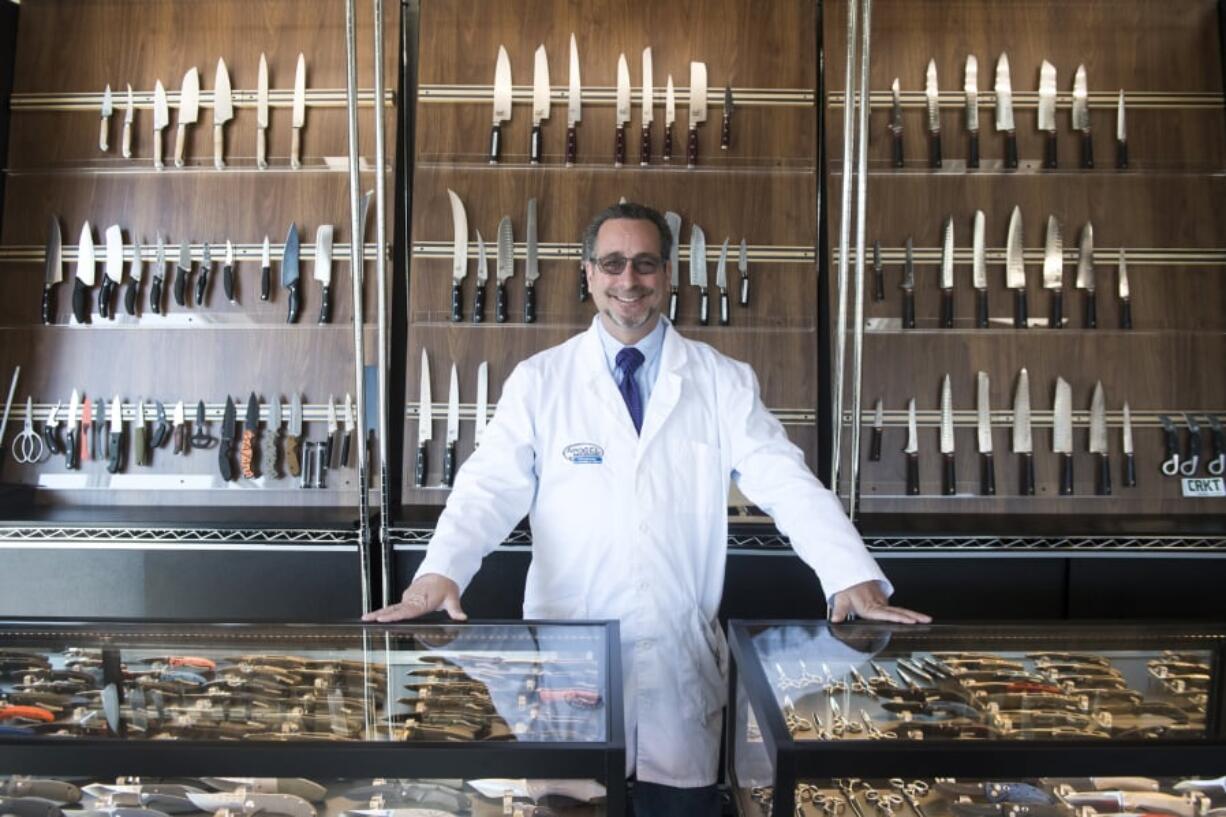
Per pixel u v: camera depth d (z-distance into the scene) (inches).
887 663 54.9
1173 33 129.7
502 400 79.4
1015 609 116.9
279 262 128.6
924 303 127.8
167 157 128.7
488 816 45.4
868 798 45.1
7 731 46.9
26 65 129.3
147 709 49.5
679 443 76.7
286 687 51.7
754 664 54.4
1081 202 128.5
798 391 127.0
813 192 128.3
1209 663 55.7
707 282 127.0
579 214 128.8
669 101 127.0
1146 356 128.0
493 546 74.0
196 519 116.1
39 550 115.9
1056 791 45.2
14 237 128.4
